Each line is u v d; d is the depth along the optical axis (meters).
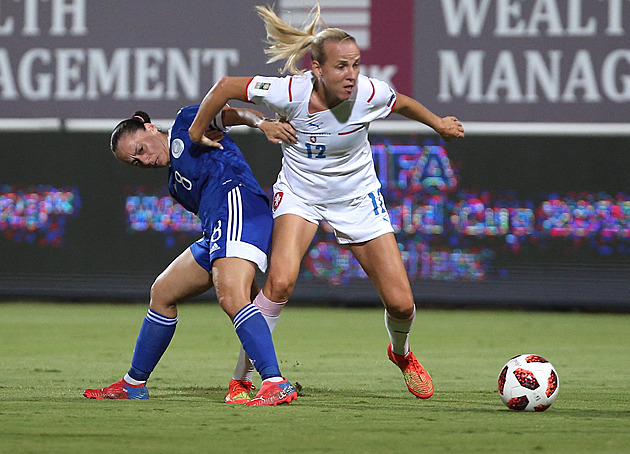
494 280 36.94
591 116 35.72
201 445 10.37
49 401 14.47
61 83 37.44
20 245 38.91
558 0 35.53
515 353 24.12
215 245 14.38
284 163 15.91
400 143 37.03
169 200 38.34
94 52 37.19
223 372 19.55
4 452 9.95
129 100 37.16
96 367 20.36
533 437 11.05
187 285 14.91
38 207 38.75
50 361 21.59
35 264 38.88
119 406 13.80
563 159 36.41
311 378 18.59
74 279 38.75
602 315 36.91
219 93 14.51
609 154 36.16
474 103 35.97
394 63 35.94
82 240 38.69
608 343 26.83
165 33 36.84
